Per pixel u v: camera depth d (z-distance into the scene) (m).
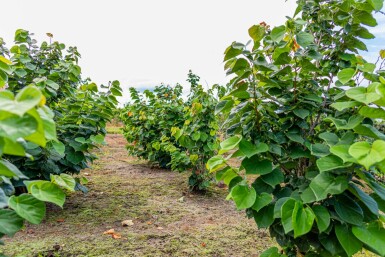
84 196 3.57
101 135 2.93
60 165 3.00
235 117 1.49
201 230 2.63
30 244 2.22
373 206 1.10
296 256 1.53
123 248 2.22
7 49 2.88
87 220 2.80
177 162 3.98
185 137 3.80
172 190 3.98
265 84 1.53
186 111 4.44
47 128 0.64
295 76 1.46
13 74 2.79
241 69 1.37
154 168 5.49
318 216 1.13
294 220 1.03
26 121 0.52
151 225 2.73
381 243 1.08
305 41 1.32
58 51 3.28
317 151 1.21
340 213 1.15
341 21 1.57
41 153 2.63
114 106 3.12
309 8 1.69
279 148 1.36
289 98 1.49
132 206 3.26
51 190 0.89
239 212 3.17
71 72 2.96
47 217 2.84
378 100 0.97
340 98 1.46
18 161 2.62
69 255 2.08
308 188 1.21
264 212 1.32
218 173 1.47
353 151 0.92
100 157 6.44
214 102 3.80
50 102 2.92
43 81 1.99
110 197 3.56
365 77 1.27
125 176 4.74
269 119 1.42
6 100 0.53
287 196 1.38
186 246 2.29
